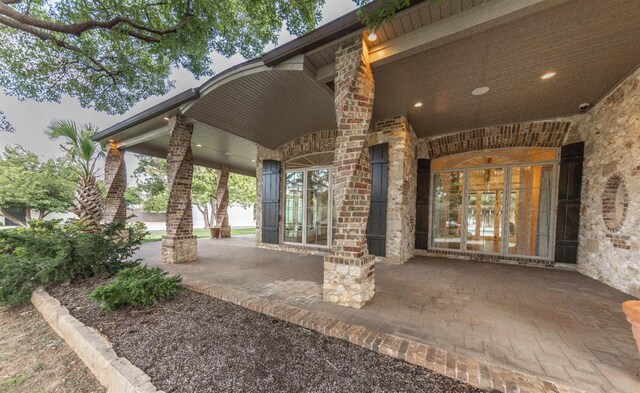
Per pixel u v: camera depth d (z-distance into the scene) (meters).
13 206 11.82
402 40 2.78
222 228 10.43
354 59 2.86
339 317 2.50
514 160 5.28
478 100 4.22
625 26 2.48
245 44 4.21
